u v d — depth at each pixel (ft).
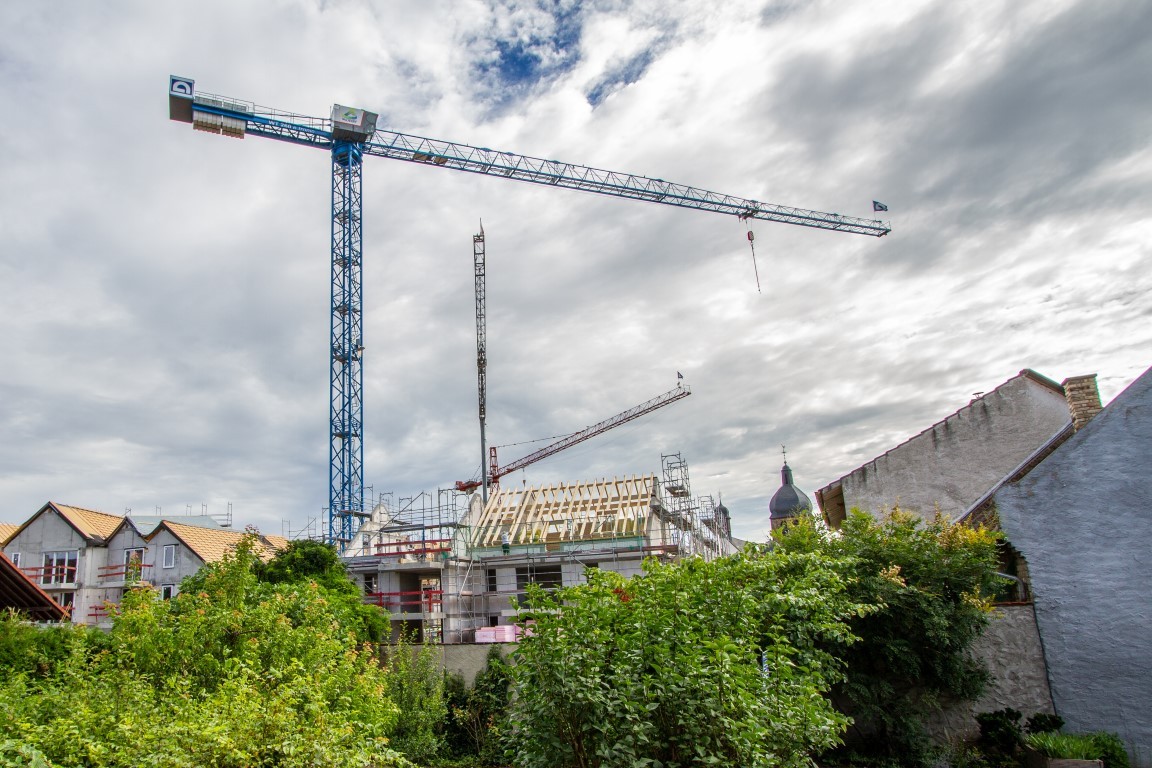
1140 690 48.88
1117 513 51.75
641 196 237.04
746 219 252.83
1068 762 42.55
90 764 24.20
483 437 225.35
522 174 224.53
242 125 192.13
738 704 25.94
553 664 25.67
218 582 52.11
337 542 158.30
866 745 50.75
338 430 186.50
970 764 47.78
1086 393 63.62
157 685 38.06
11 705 30.32
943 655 48.67
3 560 50.08
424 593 116.26
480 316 237.04
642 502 127.13
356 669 50.52
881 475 83.61
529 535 124.98
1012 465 78.23
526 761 26.37
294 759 24.45
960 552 49.93
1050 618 51.70
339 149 200.54
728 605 30.99
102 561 131.75
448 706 68.59
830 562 39.42
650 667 27.17
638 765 23.72
